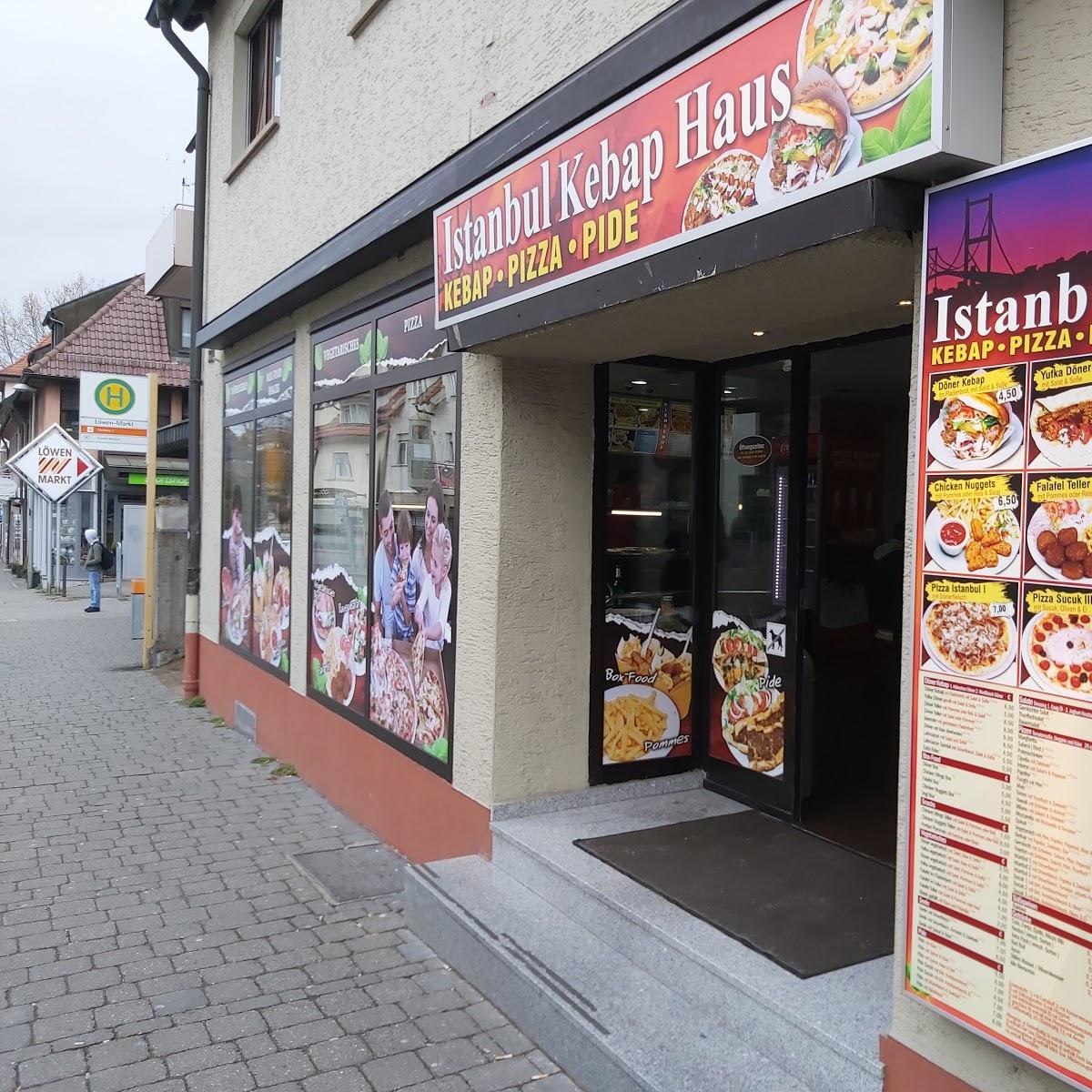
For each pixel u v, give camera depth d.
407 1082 3.17
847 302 3.13
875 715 4.88
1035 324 2.04
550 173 3.43
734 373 4.70
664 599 4.79
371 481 5.72
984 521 2.16
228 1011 3.63
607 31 3.66
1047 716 2.04
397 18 5.31
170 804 6.25
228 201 8.46
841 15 2.32
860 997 2.80
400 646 5.30
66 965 4.02
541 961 3.45
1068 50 2.06
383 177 5.44
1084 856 1.98
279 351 7.44
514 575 4.36
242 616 8.34
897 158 2.19
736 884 3.63
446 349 4.84
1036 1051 2.06
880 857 3.92
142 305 26.02
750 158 2.59
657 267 2.95
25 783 6.75
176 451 20.92
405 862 5.16
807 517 4.41
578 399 4.49
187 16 9.05
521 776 4.40
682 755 4.85
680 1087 2.70
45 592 24.31
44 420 24.67
